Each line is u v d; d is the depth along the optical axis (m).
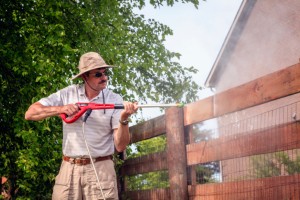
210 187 3.71
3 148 9.03
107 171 3.46
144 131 4.80
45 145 7.76
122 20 9.90
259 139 3.19
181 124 4.07
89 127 3.42
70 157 3.43
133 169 5.02
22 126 7.72
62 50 7.84
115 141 3.43
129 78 10.04
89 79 3.44
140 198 4.84
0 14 8.41
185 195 3.95
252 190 3.27
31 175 7.86
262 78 3.10
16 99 8.35
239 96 3.32
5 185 9.41
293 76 2.84
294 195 2.91
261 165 4.46
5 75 8.47
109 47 8.75
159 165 4.47
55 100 3.49
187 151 4.01
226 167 4.43
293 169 4.42
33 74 8.15
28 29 8.21
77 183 3.40
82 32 8.55
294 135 2.90
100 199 3.41
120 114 3.32
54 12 8.00
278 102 12.09
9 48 8.16
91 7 8.84
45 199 8.90
